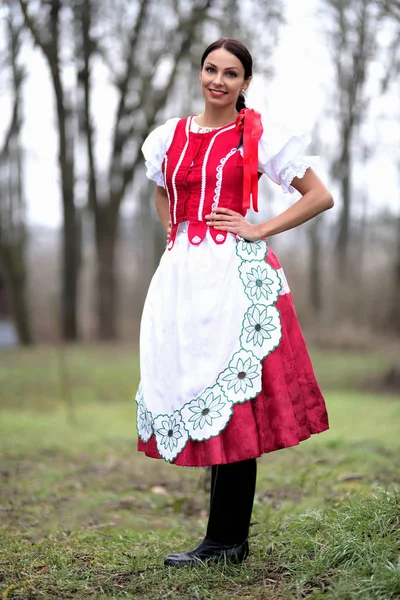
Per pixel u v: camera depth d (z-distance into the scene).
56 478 5.10
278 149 2.71
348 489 4.16
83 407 9.80
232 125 2.78
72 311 18.95
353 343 17.14
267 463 5.26
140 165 18.52
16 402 10.16
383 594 2.31
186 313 2.68
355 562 2.58
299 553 2.79
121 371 13.14
